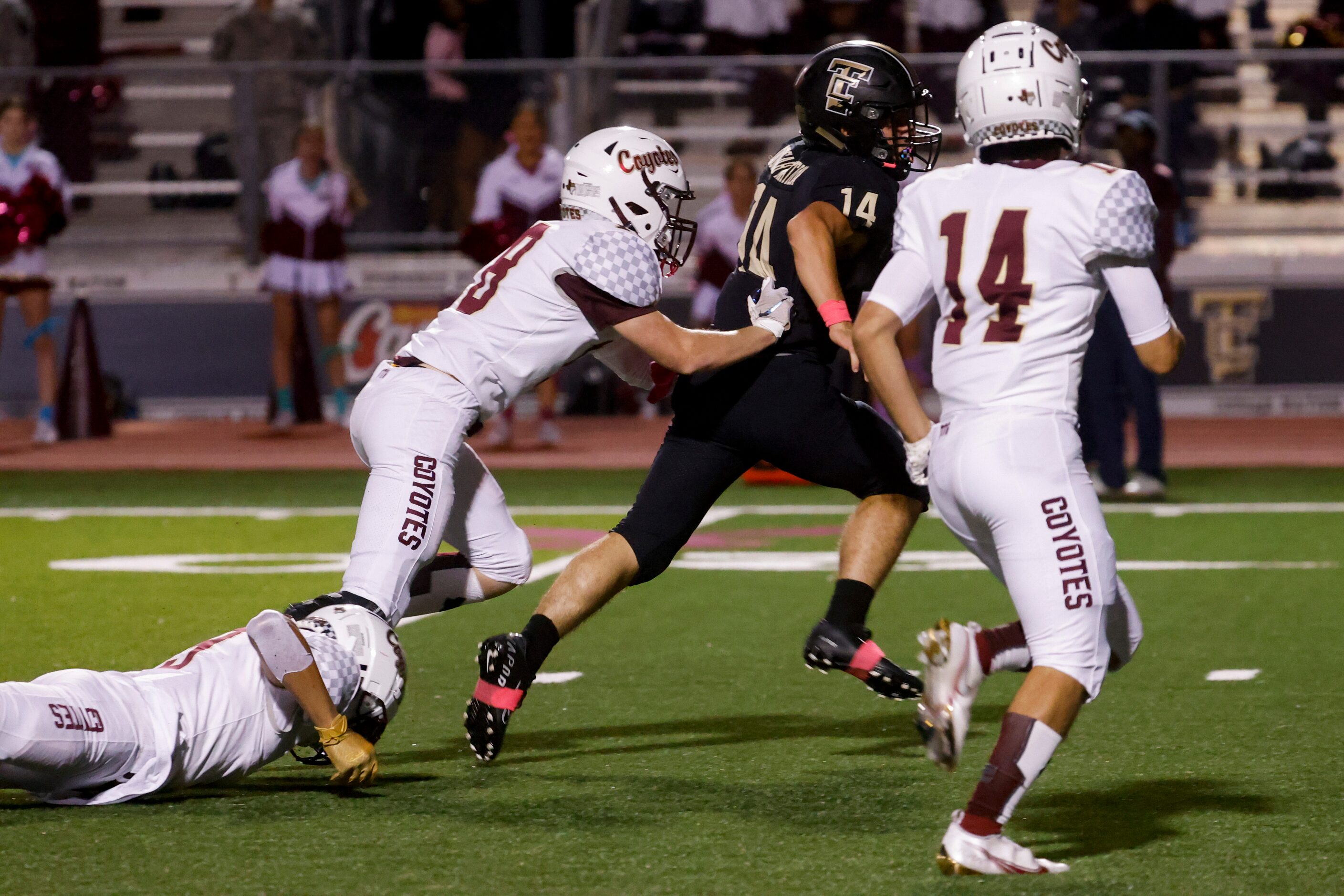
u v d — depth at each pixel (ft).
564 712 60.59
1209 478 128.67
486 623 78.07
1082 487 40.88
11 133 147.23
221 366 165.37
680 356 51.01
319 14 178.91
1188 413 162.40
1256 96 168.76
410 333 161.99
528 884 40.11
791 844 43.57
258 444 149.79
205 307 164.86
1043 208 41.27
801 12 179.11
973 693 41.11
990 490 40.75
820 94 54.54
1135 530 105.19
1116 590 41.22
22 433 158.51
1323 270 161.58
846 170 53.93
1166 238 111.75
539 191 134.51
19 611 80.64
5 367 165.37
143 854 42.57
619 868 41.39
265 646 46.42
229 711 47.65
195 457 143.43
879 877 40.65
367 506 51.21
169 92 171.63
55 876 40.68
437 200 164.66
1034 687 40.09
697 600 83.66
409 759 53.62
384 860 42.09
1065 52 43.01
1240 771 51.11
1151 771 51.16
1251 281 160.97
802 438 53.11
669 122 169.48
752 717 59.72
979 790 40.06
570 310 52.06
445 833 44.70
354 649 49.06
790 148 56.08
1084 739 55.36
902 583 88.43
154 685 47.29
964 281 41.75
